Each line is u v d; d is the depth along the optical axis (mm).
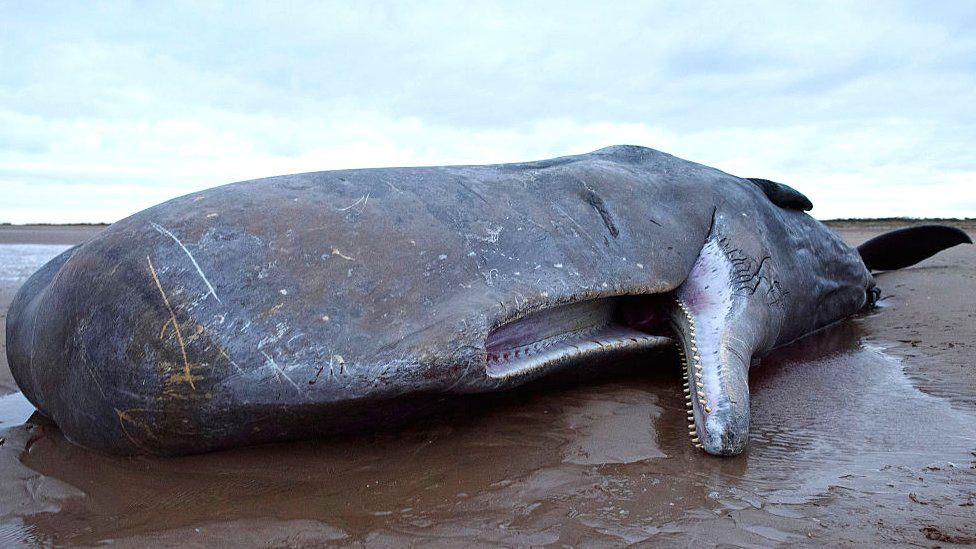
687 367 4473
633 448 3705
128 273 3531
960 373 5078
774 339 5531
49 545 2963
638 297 5207
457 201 4363
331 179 4184
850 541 2729
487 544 2789
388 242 3875
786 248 5973
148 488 3434
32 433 4289
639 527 2879
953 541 2705
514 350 4215
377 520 3025
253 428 3549
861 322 7199
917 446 3727
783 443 3818
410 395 3572
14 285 11852
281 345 3410
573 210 4812
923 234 9438
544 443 3764
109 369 3494
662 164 5859
